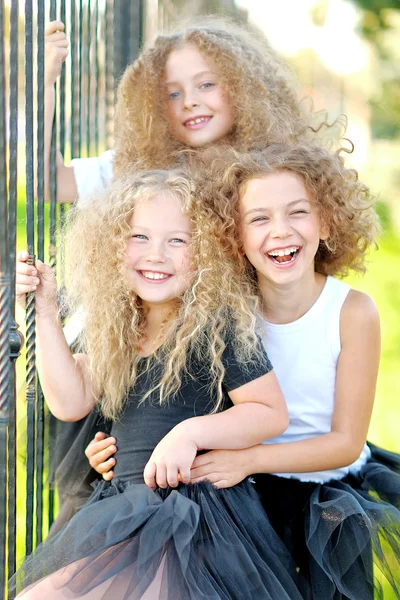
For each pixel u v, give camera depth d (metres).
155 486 1.77
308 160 1.99
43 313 1.90
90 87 2.86
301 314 2.04
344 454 1.96
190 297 1.93
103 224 2.00
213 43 2.47
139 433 1.91
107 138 3.24
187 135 2.52
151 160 2.45
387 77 6.22
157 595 1.59
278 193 1.93
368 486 2.11
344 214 2.08
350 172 2.13
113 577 1.60
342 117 2.48
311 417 2.05
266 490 2.01
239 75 2.47
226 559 1.67
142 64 2.54
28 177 1.74
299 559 1.93
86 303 2.02
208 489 1.79
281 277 1.95
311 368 2.03
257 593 1.64
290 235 1.93
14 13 1.55
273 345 2.04
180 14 4.66
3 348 1.56
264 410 1.85
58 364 1.93
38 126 1.78
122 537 1.64
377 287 6.39
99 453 1.94
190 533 1.64
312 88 7.40
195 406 1.90
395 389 4.53
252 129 2.45
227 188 1.98
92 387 2.02
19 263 1.78
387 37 6.13
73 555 1.63
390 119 6.42
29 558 1.69
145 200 1.94
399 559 1.91
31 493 1.79
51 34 2.25
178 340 1.91
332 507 1.86
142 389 1.94
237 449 1.85
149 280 1.94
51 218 2.06
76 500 2.13
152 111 2.54
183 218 1.95
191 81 2.48
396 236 7.36
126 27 3.47
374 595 1.86
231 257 2.00
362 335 2.02
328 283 2.08
